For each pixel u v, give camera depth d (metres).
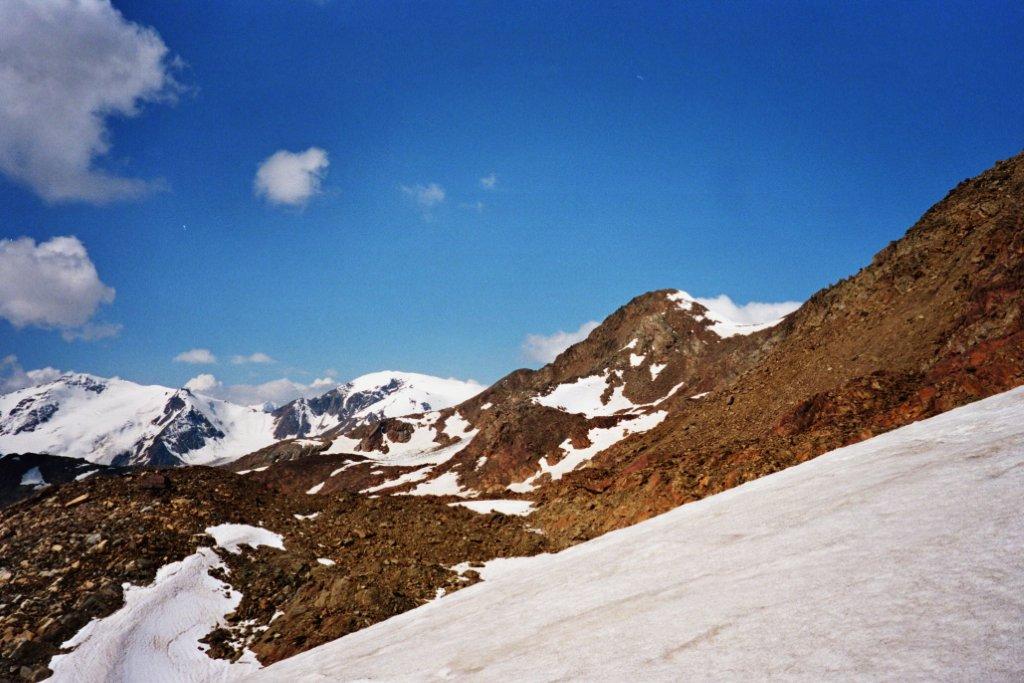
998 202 54.03
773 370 59.47
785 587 6.00
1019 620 3.88
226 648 23.58
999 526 5.47
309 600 27.00
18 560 29.05
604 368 141.75
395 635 12.73
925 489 7.43
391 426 185.62
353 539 36.28
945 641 3.93
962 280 44.69
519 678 6.19
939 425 11.35
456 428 175.62
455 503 48.44
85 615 24.81
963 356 36.34
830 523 7.60
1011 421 9.34
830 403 40.59
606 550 12.47
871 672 3.88
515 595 11.63
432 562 32.81
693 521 11.60
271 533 35.62
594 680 5.37
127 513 33.88
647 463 49.50
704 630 5.66
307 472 142.25
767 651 4.73
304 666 13.28
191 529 33.16
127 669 21.36
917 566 5.27
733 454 40.19
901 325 47.53
